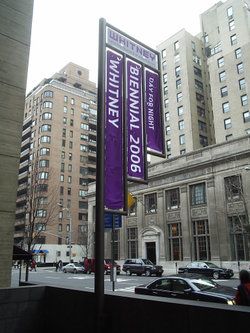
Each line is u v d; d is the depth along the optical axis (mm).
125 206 6676
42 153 79250
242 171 37219
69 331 6090
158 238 44844
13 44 8234
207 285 11750
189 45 69688
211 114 68938
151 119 8227
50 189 68250
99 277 5645
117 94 7258
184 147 64375
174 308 4730
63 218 77562
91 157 88875
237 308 4297
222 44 61531
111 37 7582
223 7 63000
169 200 45156
